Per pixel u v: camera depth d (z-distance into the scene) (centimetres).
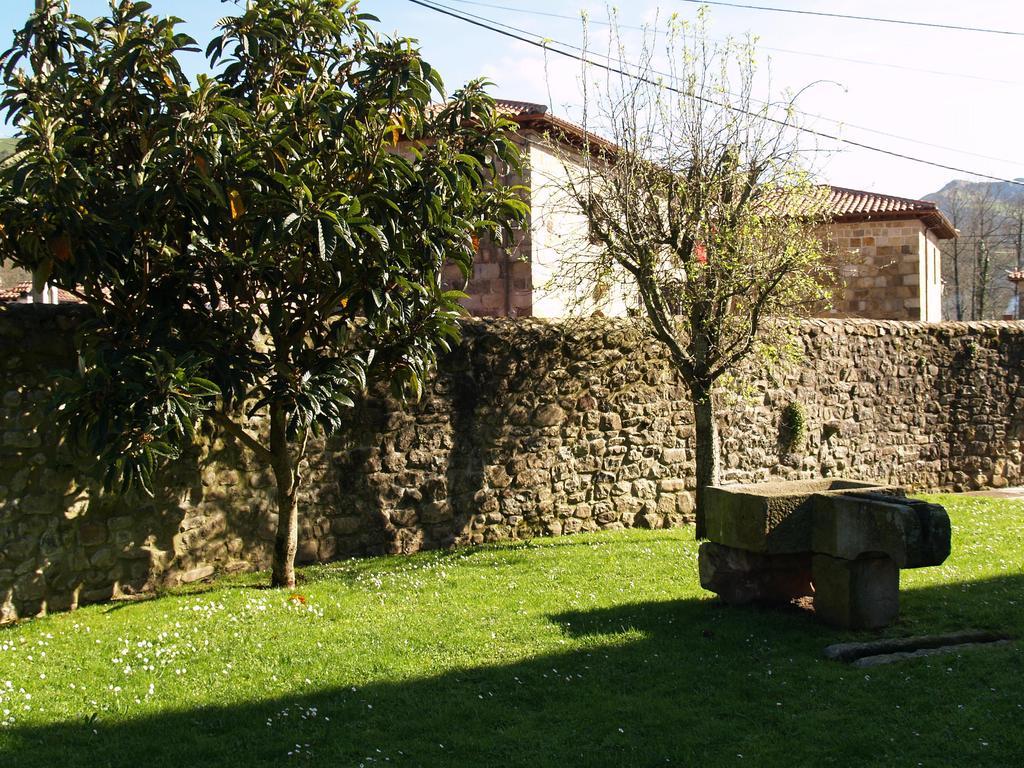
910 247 2233
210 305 777
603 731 487
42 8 698
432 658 606
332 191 703
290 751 465
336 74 793
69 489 779
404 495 1018
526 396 1102
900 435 1503
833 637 634
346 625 687
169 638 654
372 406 995
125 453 622
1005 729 469
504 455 1087
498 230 849
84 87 692
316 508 960
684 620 683
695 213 1023
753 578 714
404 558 976
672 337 1044
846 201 2309
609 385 1161
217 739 480
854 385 1442
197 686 560
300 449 827
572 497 1133
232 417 893
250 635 657
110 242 657
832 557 659
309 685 557
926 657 583
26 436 753
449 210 764
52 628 700
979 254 4909
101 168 670
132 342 681
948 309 5381
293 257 707
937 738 464
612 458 1165
